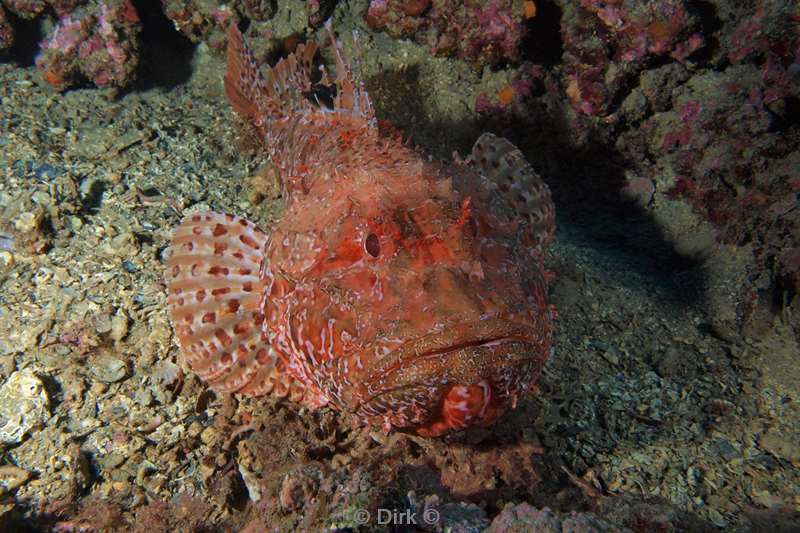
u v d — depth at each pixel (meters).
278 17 0.51
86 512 0.23
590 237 0.43
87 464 0.24
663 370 0.31
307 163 0.30
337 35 0.51
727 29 0.38
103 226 0.34
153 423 0.26
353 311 0.20
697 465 0.26
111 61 0.46
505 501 0.23
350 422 0.26
